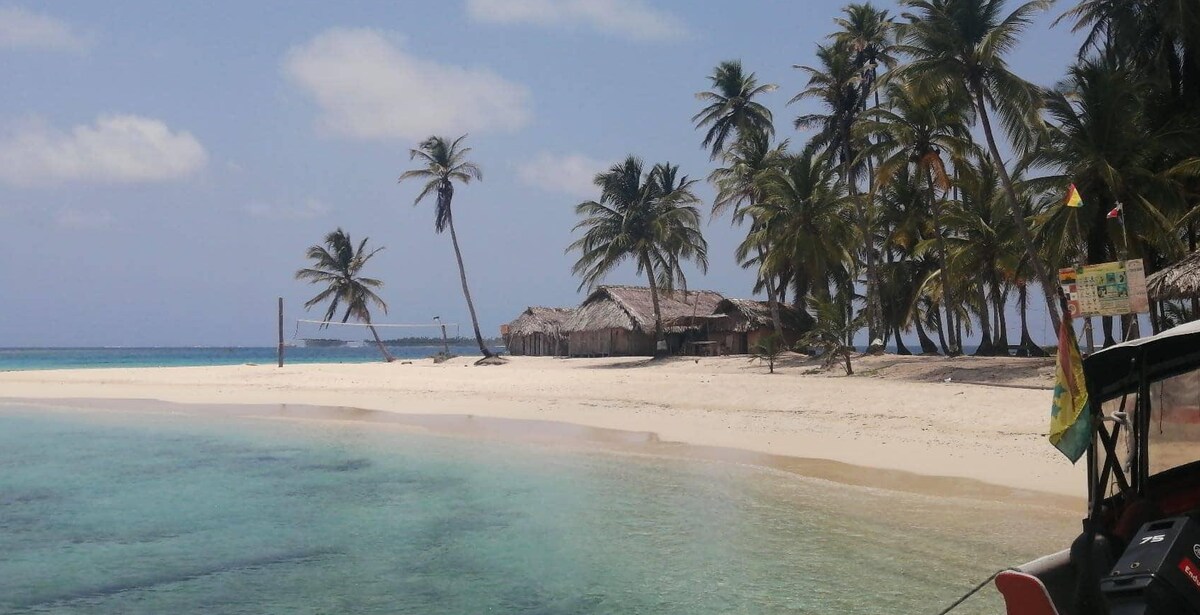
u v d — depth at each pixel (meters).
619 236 43.38
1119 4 29.08
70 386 35.31
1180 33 26.92
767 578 8.52
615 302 54.38
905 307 43.94
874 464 14.43
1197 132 25.78
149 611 7.83
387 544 10.16
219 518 11.61
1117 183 23.81
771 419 20.05
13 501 12.80
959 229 38.41
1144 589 3.49
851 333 31.81
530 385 29.64
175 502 12.70
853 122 39.88
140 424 22.83
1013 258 36.50
